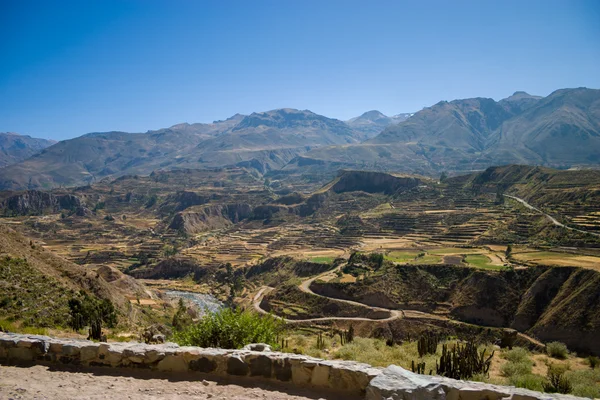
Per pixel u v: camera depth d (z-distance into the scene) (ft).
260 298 426.51
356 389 37.96
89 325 155.02
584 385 60.29
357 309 329.93
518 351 86.99
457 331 280.31
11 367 45.09
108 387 39.52
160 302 352.08
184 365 43.70
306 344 107.65
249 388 39.70
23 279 180.96
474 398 33.50
